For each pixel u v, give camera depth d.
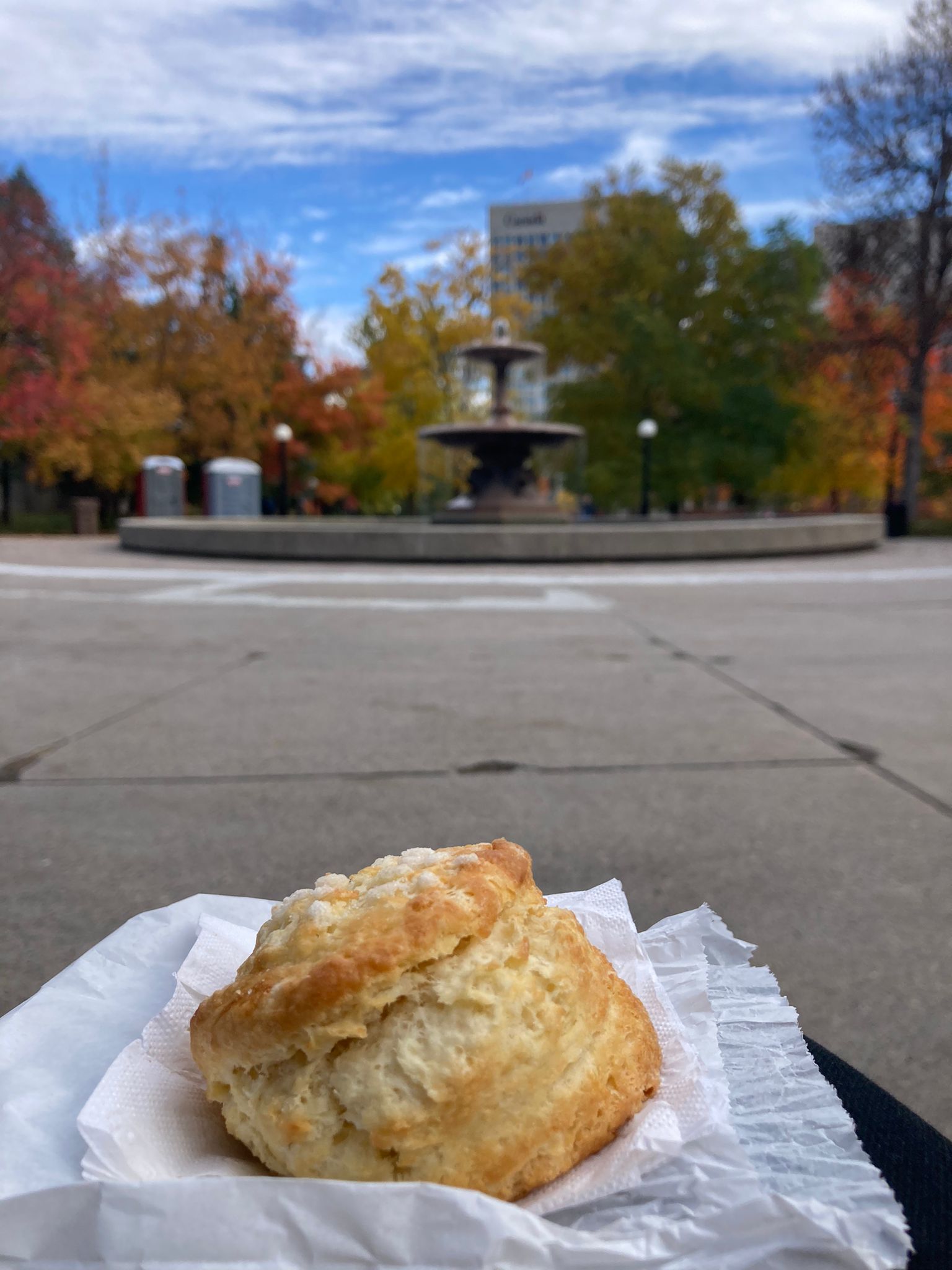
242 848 3.84
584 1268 0.93
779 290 39.56
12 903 3.31
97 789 4.68
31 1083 1.14
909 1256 0.98
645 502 32.12
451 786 4.72
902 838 3.96
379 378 41.72
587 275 40.12
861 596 13.95
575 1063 1.15
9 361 31.28
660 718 6.27
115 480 34.66
